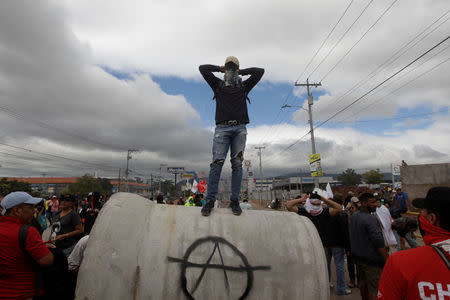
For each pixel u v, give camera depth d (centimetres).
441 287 126
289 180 6097
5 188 4691
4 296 226
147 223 231
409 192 1212
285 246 229
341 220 493
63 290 265
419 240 950
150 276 206
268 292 211
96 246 208
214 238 228
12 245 230
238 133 307
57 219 459
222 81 330
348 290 503
